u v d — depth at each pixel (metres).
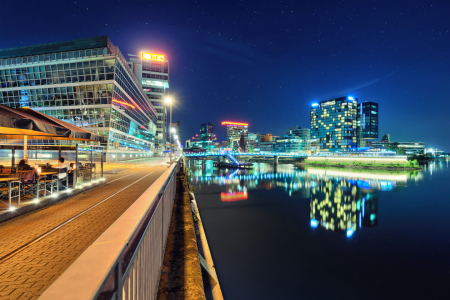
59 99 45.88
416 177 88.12
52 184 8.16
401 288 19.16
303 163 167.25
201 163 197.50
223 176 94.88
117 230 1.68
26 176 7.41
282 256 23.53
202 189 63.50
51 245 4.31
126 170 21.92
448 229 34.91
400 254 25.84
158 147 106.62
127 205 7.46
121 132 50.72
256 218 37.16
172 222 7.66
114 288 1.19
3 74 47.41
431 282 20.17
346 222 37.78
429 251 26.80
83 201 8.05
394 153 137.25
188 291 3.69
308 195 56.81
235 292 17.02
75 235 4.82
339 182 77.06
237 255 23.17
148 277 2.54
